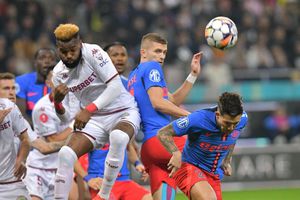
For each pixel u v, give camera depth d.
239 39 68.75
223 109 25.25
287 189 53.22
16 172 26.91
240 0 73.50
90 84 25.84
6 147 26.84
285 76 63.09
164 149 28.16
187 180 26.67
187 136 27.00
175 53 65.31
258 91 61.50
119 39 66.12
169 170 28.59
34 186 31.20
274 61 68.56
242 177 53.62
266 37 69.94
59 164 25.70
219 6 70.44
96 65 25.44
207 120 25.94
